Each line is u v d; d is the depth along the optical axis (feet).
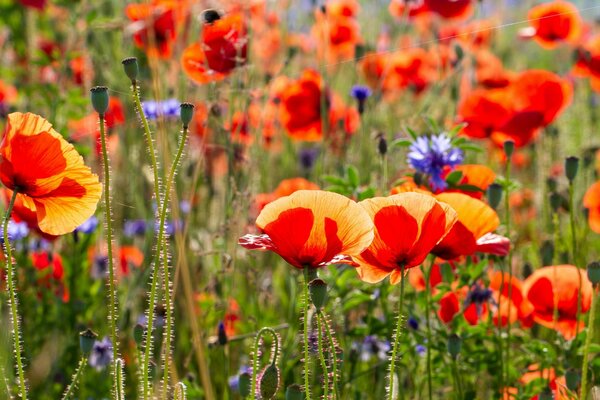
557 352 15.78
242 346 17.98
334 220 9.52
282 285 19.52
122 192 20.63
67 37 27.14
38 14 28.48
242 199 17.49
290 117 21.80
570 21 23.50
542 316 15.40
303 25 29.99
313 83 21.66
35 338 18.28
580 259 18.53
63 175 10.06
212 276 17.29
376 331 15.26
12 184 10.06
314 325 13.01
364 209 9.53
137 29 19.56
